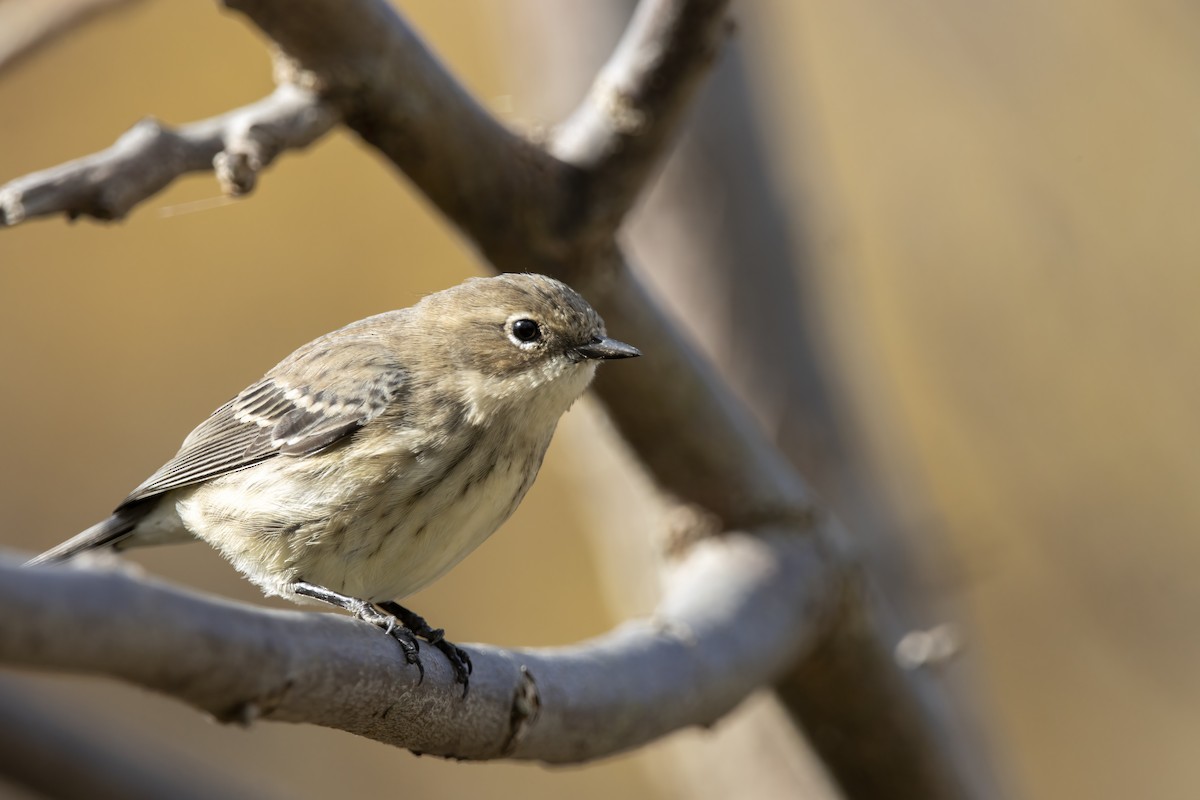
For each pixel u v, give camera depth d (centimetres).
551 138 939
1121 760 1559
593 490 1267
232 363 1753
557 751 754
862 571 1057
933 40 1448
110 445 1706
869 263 1521
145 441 1714
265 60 1709
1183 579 1402
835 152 1558
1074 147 1432
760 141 1210
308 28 826
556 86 1198
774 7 1298
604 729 779
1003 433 1412
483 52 1762
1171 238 1404
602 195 933
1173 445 1386
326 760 1627
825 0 1594
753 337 1190
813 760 1134
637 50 908
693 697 857
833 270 1349
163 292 1770
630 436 1023
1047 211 1423
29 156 1677
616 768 1703
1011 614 1582
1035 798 1555
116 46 1692
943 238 1499
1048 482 1408
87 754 787
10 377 1717
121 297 1764
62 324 1748
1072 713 1574
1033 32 1443
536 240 944
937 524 1238
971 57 1438
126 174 757
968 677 1217
